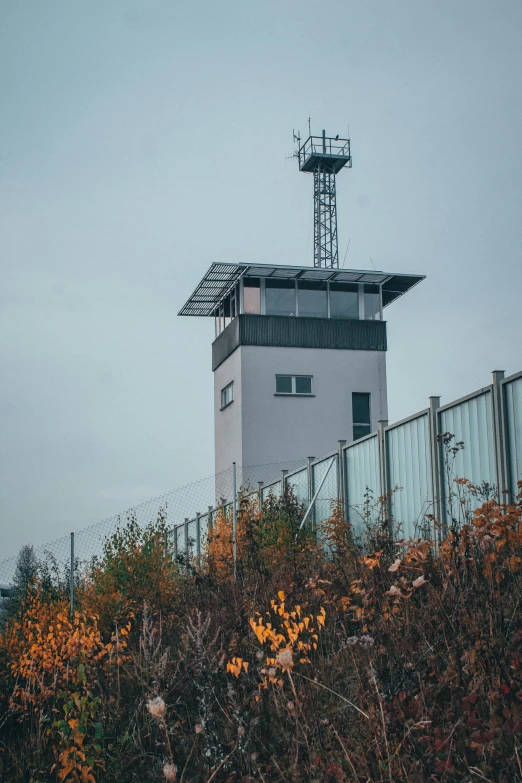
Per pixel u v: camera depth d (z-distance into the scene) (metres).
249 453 27.47
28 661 7.05
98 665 7.36
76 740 5.26
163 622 9.04
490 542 6.28
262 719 5.27
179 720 5.71
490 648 4.86
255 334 28.06
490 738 4.38
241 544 11.97
